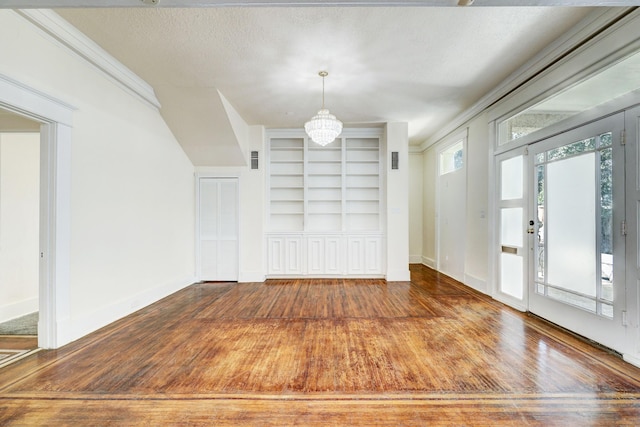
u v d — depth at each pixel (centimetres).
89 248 310
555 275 322
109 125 338
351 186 592
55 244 273
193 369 236
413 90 405
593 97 275
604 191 267
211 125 460
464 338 291
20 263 372
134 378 223
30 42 246
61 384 215
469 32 277
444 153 615
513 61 330
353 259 569
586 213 284
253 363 245
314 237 570
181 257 504
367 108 473
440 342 283
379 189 588
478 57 321
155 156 429
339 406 191
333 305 404
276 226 596
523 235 369
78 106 294
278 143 600
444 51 309
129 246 372
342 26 267
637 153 238
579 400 195
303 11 246
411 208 722
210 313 372
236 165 548
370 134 582
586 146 283
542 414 182
